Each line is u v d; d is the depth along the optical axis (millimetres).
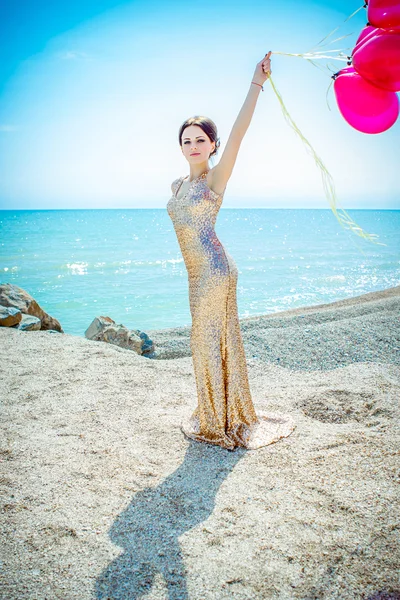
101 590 1952
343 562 2053
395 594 1870
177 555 2139
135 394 4223
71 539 2264
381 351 6145
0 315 6566
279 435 3250
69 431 3441
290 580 1966
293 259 29578
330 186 2773
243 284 19016
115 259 28891
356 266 25688
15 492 2646
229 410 3225
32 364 4996
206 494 2611
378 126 2977
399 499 2463
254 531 2281
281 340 6656
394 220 139750
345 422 3605
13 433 3402
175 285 18953
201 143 3068
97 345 5859
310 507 2447
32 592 1943
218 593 1913
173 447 3188
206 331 3127
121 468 2908
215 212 3100
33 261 27484
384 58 2508
